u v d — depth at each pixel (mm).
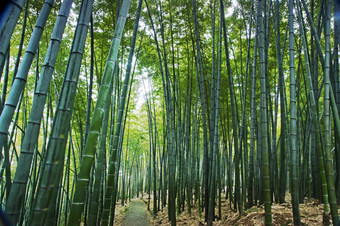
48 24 5461
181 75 8578
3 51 1355
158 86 9414
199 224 5465
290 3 3373
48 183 1770
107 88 2098
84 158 1963
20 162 1638
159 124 12672
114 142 3498
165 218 7301
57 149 1832
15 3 1422
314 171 5102
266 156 3191
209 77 7504
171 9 6691
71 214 1865
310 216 3926
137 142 15164
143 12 6340
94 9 5438
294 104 3361
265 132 3221
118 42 2197
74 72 1956
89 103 4082
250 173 5461
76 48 1986
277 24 4820
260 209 4832
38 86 1740
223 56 8117
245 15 6406
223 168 10672
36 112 1714
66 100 1903
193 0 5410
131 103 10750
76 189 1906
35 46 1717
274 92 7387
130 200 14656
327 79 3090
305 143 5625
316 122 3371
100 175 3227
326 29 3188
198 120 9148
